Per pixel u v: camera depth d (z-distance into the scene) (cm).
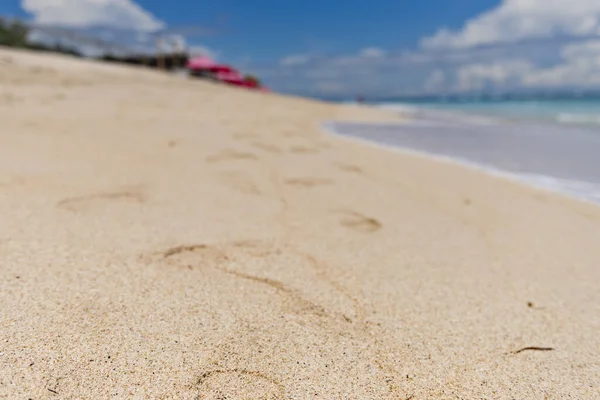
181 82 412
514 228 76
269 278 51
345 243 64
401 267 57
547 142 203
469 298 50
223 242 60
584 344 42
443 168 131
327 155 134
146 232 60
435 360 39
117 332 38
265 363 36
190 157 110
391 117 364
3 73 239
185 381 33
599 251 66
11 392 30
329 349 39
